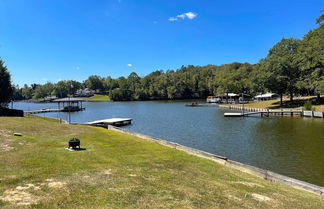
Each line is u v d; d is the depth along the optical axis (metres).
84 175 6.65
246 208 5.25
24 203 4.57
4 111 32.47
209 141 19.80
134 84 136.25
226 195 6.01
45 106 89.00
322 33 34.75
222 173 8.38
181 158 10.19
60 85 143.62
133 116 44.41
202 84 119.19
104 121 31.83
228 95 80.50
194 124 30.92
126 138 15.60
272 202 5.83
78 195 5.14
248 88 84.50
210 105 69.94
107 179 6.41
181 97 120.69
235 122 31.81
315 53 34.09
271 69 42.31
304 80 39.16
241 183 7.31
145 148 12.22
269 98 73.94
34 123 18.61
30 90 159.00
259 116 38.03
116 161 8.75
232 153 15.74
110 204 4.76
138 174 7.20
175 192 5.81
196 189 6.23
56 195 5.07
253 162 13.61
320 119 31.00
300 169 12.20
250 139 20.09
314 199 6.47
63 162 8.00
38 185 5.64
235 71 100.94
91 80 153.50
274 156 14.69
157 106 73.75
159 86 123.50
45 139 12.71
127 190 5.65
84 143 12.50
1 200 4.63
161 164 8.88
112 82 153.50
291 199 6.23
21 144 10.62
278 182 8.16
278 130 24.09
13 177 6.06
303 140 18.94
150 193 5.59
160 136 22.73
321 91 32.62
